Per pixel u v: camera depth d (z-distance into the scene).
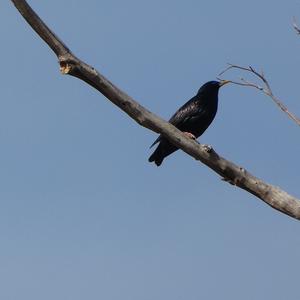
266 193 12.47
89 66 11.44
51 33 11.21
